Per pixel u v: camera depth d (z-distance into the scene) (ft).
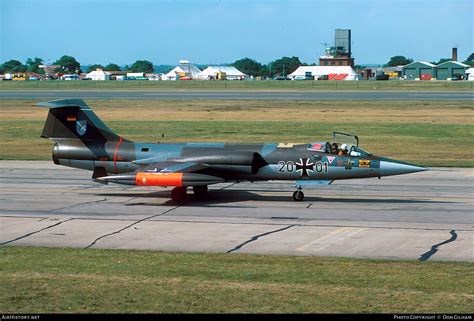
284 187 442.91
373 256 263.08
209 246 281.13
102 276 230.27
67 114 419.33
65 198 400.06
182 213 354.95
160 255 263.29
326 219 338.13
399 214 350.64
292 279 227.20
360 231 309.22
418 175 492.54
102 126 421.18
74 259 255.70
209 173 395.55
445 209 364.58
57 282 222.69
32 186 442.91
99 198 400.67
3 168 527.40
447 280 226.17
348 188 437.58
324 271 238.07
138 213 354.95
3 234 304.30
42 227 319.27
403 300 203.72
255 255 263.70
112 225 324.19
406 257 261.03
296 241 289.33
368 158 388.37
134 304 199.62
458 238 294.05
